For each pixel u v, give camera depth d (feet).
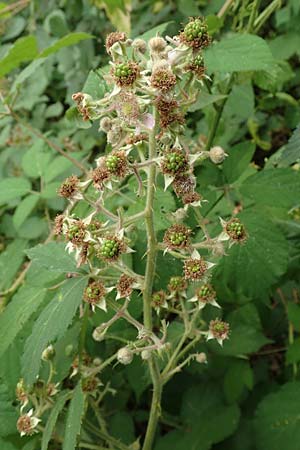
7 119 1.33
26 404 0.71
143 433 1.03
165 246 0.60
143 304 0.66
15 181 0.95
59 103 1.41
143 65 0.57
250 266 0.75
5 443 0.70
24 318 0.70
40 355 0.59
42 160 0.97
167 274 0.73
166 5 1.30
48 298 0.74
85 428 0.73
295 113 1.25
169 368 0.70
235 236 0.62
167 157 0.55
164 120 0.54
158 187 0.69
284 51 1.18
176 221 0.63
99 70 0.74
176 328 0.83
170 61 0.55
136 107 0.54
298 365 0.93
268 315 0.97
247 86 1.03
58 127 1.40
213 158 0.57
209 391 0.96
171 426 1.02
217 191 0.82
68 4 1.39
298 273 0.87
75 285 0.61
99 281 0.64
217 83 0.94
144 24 1.31
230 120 1.19
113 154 0.57
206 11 1.24
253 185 0.77
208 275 0.62
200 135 1.14
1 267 0.89
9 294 0.87
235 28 1.01
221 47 0.76
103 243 0.58
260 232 0.76
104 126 0.59
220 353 0.91
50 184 0.94
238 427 0.93
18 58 0.80
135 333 0.83
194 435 0.88
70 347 0.74
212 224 0.82
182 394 0.99
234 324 0.93
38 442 0.75
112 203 0.78
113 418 0.93
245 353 0.91
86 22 1.41
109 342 0.82
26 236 1.07
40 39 1.47
